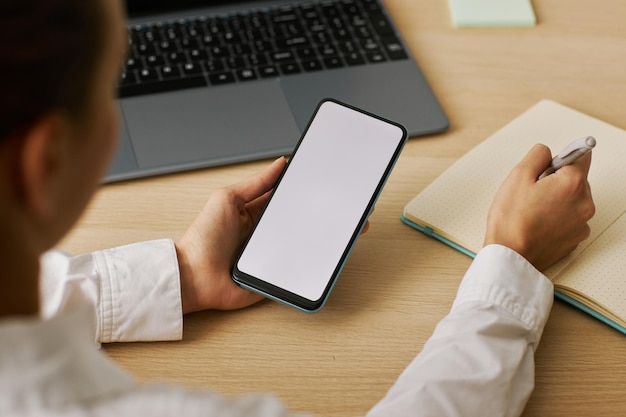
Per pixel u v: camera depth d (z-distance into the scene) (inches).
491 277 28.2
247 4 40.9
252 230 29.7
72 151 15.0
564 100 37.8
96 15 14.3
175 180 34.2
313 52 39.0
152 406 15.6
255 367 28.0
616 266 30.1
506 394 25.7
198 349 28.6
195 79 37.9
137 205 33.2
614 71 39.2
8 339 14.5
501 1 42.1
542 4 42.8
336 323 29.2
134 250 29.3
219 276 29.5
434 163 34.9
